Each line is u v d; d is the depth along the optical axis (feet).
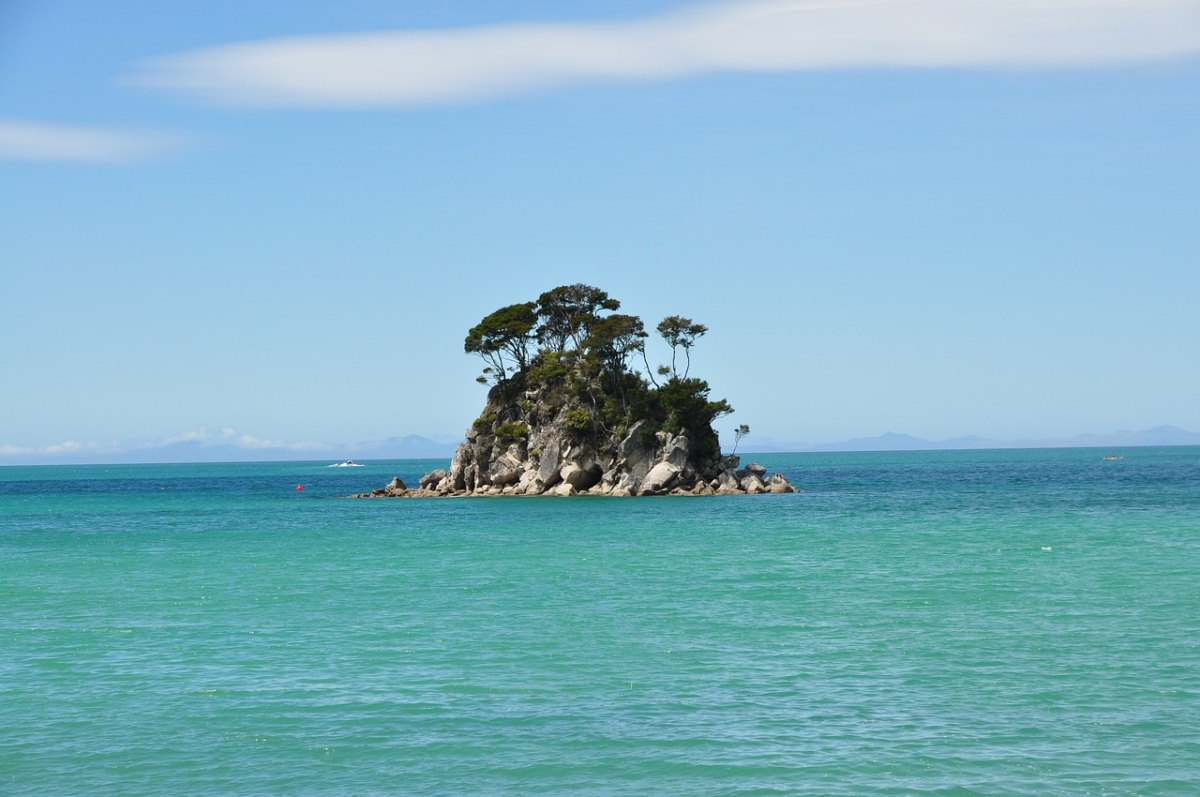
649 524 320.91
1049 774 82.02
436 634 138.72
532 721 97.81
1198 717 96.12
